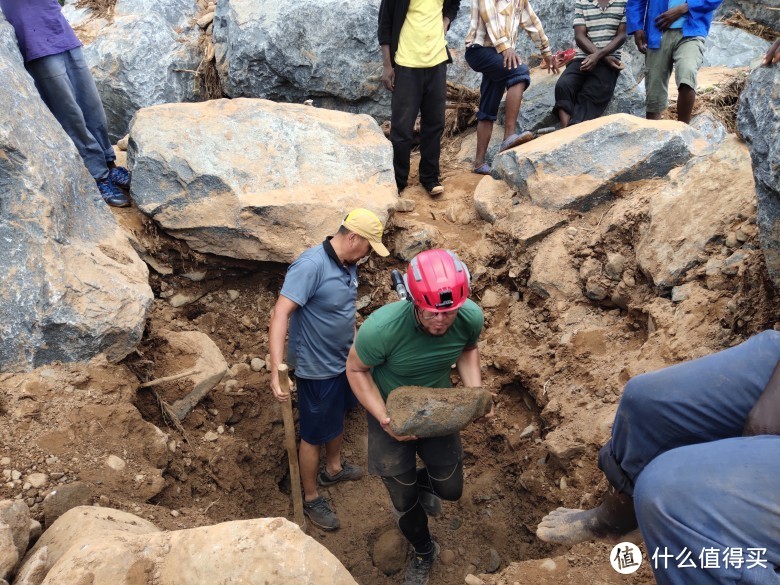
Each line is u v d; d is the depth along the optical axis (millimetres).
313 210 5066
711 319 4043
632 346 4492
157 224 5109
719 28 8734
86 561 2520
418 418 3234
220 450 4367
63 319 3848
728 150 4578
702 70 8133
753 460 1823
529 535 4316
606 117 5359
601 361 4477
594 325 4742
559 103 6301
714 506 1810
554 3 7215
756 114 3352
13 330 3771
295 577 2451
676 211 4543
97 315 3967
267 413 4859
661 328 4223
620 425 2412
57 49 4766
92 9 7938
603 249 4910
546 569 3238
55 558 2783
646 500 1924
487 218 5590
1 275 3811
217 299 5375
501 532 4438
